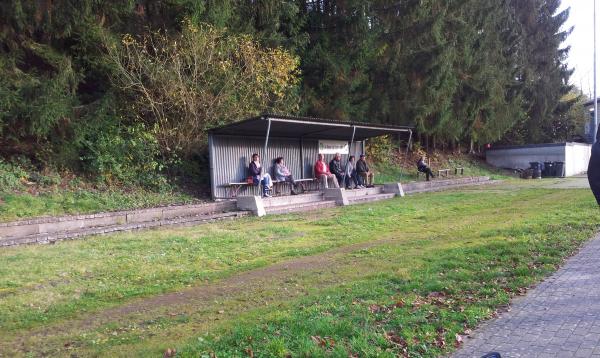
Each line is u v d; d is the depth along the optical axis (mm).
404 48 24516
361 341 4473
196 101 16328
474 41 30281
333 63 20922
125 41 14977
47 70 14141
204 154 17516
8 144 13922
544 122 42406
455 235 10406
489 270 7082
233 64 17078
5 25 12930
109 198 14086
